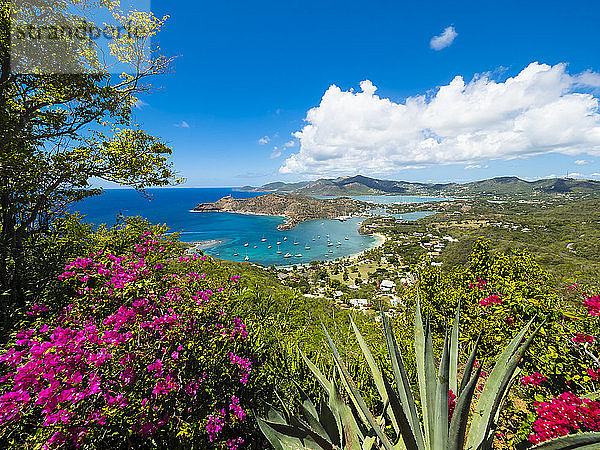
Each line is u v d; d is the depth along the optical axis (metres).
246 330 4.26
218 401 3.29
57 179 7.03
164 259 5.21
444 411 1.79
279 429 2.02
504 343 5.04
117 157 7.54
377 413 3.56
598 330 4.40
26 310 4.71
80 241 6.62
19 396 2.69
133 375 2.95
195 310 3.62
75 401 2.62
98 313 3.69
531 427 3.40
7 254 5.48
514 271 6.36
